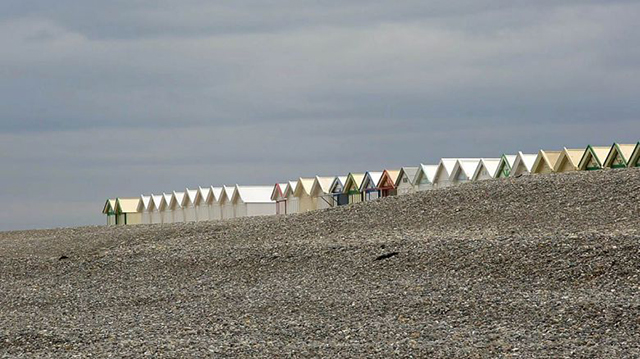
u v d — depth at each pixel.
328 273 28.34
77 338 22.02
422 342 19.00
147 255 35.69
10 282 34.78
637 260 23.66
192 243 38.19
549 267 24.62
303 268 29.56
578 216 32.22
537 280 23.95
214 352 19.34
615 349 17.23
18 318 26.41
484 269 25.61
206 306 25.66
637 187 34.66
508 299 22.19
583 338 18.47
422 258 27.77
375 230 35.78
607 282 22.86
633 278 22.70
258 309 24.41
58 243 46.16
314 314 23.12
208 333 21.80
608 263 23.88
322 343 19.73
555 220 32.19
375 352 18.34
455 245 28.38
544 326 19.69
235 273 30.48
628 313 19.62
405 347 18.52
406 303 22.95
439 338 19.38
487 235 30.64
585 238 26.41
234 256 32.56
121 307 27.16
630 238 25.58
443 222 35.34
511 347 17.84
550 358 16.91
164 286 29.94
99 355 19.84
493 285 24.11
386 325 21.03
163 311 25.73
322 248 31.52
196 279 30.47
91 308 27.44
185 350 19.64
